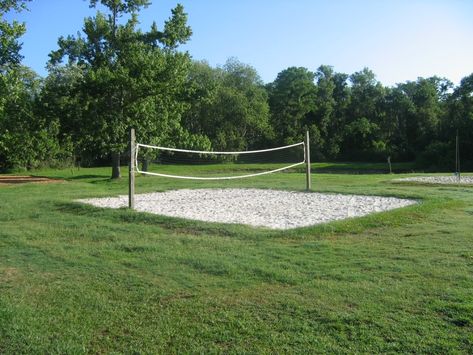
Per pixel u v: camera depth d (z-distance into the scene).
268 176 22.80
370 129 58.31
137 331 3.88
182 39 24.81
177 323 4.02
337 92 70.38
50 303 4.53
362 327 3.82
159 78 23.66
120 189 16.64
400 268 5.39
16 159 33.38
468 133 43.28
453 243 6.65
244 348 3.55
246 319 4.06
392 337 3.64
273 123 62.44
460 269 5.29
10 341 3.73
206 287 4.94
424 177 21.80
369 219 8.48
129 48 23.36
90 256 6.39
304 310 4.21
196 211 10.59
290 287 4.86
